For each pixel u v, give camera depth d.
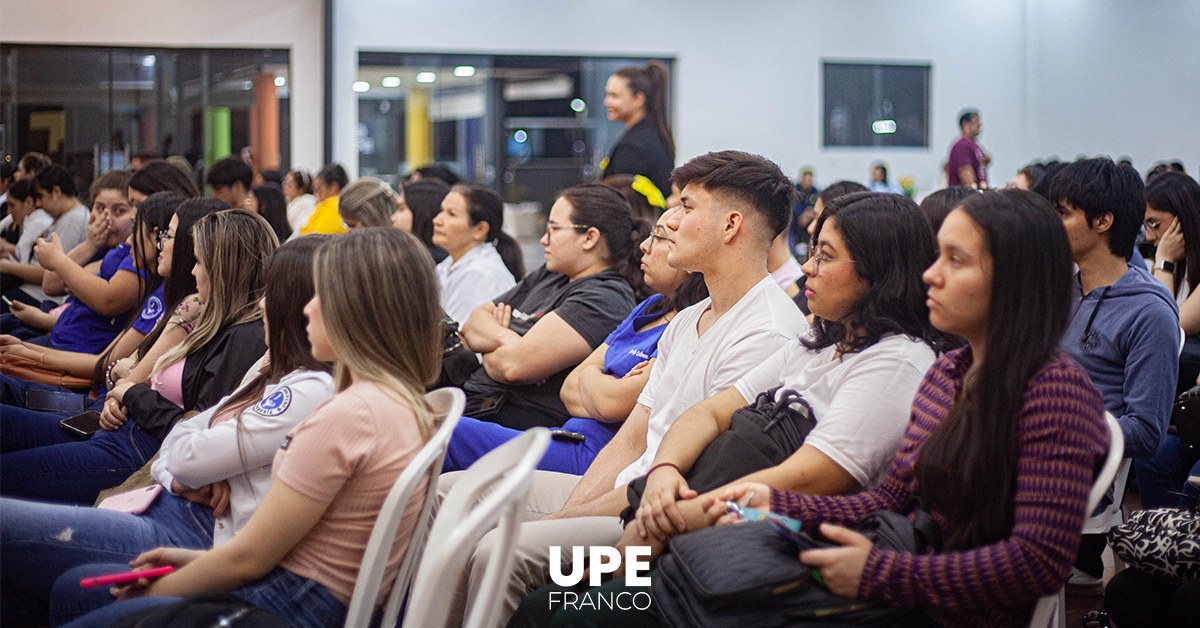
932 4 11.59
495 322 2.94
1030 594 1.28
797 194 2.19
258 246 2.49
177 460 1.91
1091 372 2.44
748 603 1.36
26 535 1.79
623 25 11.00
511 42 10.84
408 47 10.66
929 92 11.67
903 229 1.72
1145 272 2.48
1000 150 11.85
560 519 1.94
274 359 2.01
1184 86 10.39
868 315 1.72
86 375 3.37
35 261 5.43
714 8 11.15
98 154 9.95
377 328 1.60
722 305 2.13
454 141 10.88
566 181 11.03
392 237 1.63
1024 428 1.33
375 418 1.55
